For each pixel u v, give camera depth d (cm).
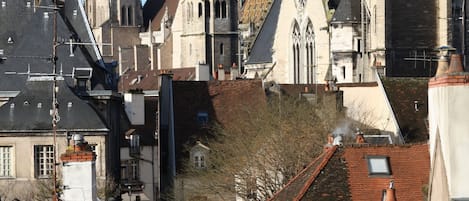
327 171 7531
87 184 6444
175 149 14612
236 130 13612
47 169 12044
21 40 13312
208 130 14750
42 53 13238
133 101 15288
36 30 13362
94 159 6481
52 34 13350
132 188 14638
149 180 14862
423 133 14388
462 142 6062
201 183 12888
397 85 15275
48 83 12338
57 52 13200
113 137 13125
